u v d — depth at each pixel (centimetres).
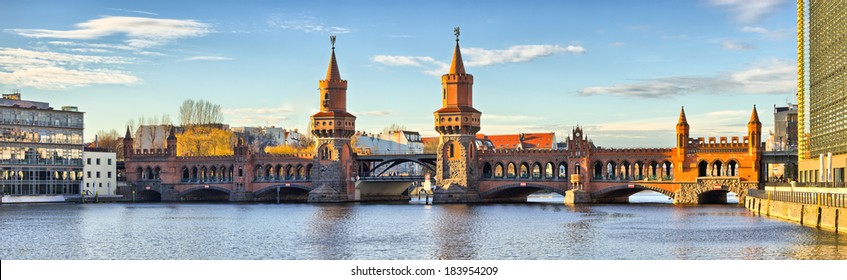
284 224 14600
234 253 10694
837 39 14775
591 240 11712
